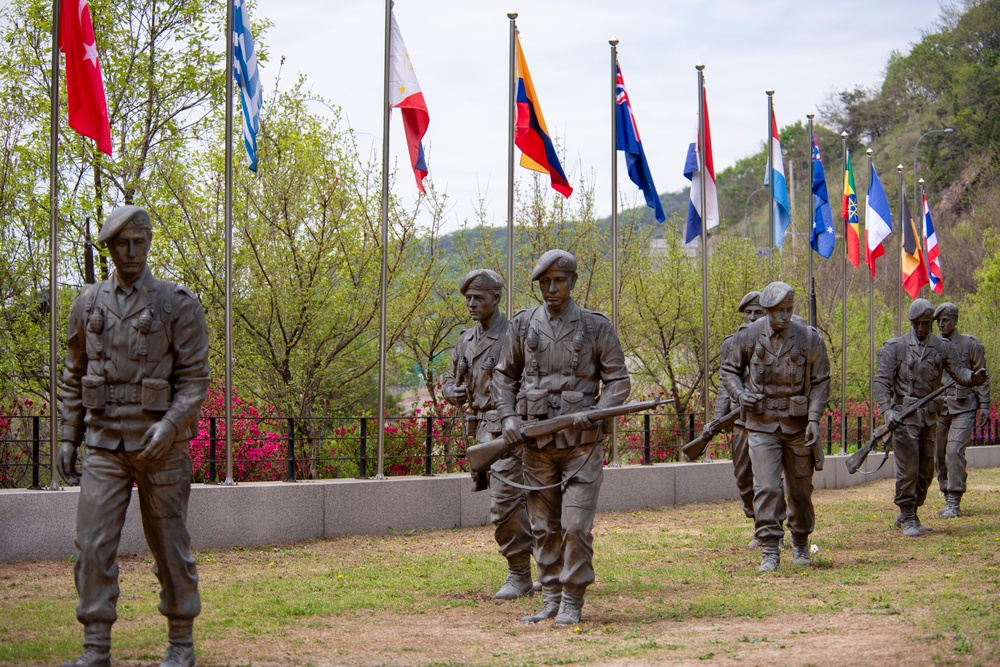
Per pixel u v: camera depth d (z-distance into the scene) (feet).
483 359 36.35
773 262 92.02
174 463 24.31
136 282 24.25
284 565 40.91
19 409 62.54
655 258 93.40
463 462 62.75
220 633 28.96
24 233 63.05
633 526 52.90
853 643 26.09
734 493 65.16
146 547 42.60
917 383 49.62
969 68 218.59
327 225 65.16
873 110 243.60
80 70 44.29
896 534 49.03
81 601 23.53
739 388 40.81
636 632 28.66
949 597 31.71
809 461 40.19
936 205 207.82
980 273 154.10
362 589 35.96
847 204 80.94
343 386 68.54
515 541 35.12
